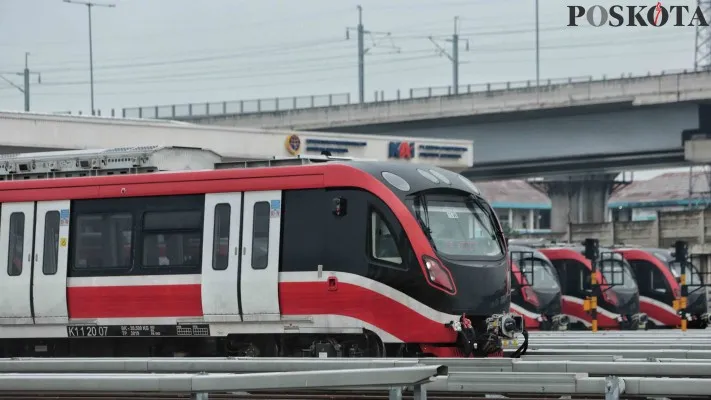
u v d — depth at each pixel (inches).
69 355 1311.5
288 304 1170.0
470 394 824.9
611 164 4409.5
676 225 3727.9
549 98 4094.5
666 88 3897.6
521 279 2432.3
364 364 698.2
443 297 1131.3
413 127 4505.4
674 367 722.8
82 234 1273.4
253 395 820.6
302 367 706.8
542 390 653.9
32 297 1286.9
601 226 3939.5
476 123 4365.2
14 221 1304.1
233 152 2807.6
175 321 1221.7
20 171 1375.5
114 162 1327.5
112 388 584.7
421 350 1135.6
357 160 1187.9
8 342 1337.4
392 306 1132.5
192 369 729.0
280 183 1179.3
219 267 1198.9
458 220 1178.6
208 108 4901.6
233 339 1211.2
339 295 1149.7
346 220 1151.6
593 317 2397.9
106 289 1252.5
